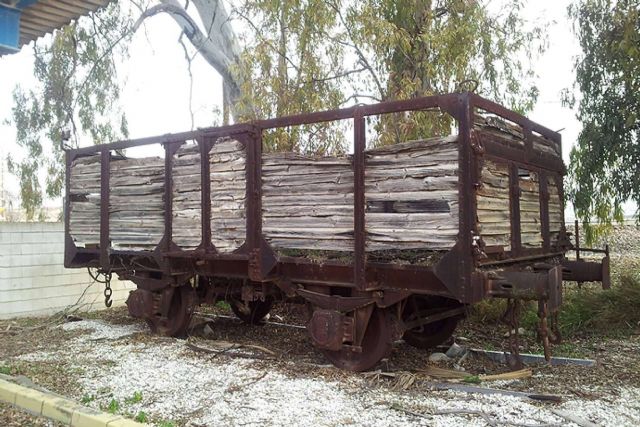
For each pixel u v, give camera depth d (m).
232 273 6.51
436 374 5.27
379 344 5.36
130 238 7.42
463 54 8.96
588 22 8.79
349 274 5.34
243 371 5.36
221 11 12.64
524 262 5.44
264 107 9.67
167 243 6.84
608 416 3.96
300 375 5.24
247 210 5.94
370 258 5.26
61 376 5.22
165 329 7.46
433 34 8.99
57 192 15.88
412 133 8.77
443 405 4.27
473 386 4.77
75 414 4.10
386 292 5.21
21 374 5.28
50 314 9.19
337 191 5.32
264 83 9.71
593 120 8.73
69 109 15.21
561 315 7.44
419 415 4.02
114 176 7.66
